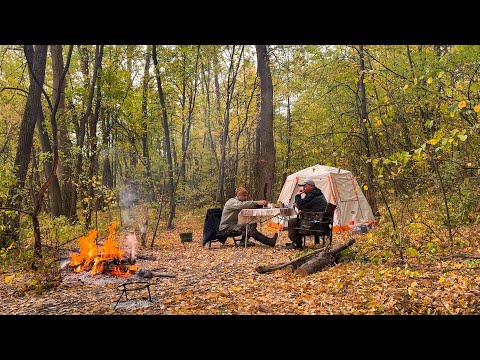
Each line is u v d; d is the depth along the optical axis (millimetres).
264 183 19094
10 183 8664
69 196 16078
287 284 6828
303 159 23047
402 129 10188
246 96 25203
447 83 6547
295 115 24125
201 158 29625
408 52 14516
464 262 6516
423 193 9039
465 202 8297
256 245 11609
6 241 9141
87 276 7742
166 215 19125
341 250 8102
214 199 24000
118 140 18156
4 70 16328
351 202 13867
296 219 10617
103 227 12812
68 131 17000
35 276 7324
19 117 18297
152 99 21859
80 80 21922
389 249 7727
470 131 6062
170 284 7230
